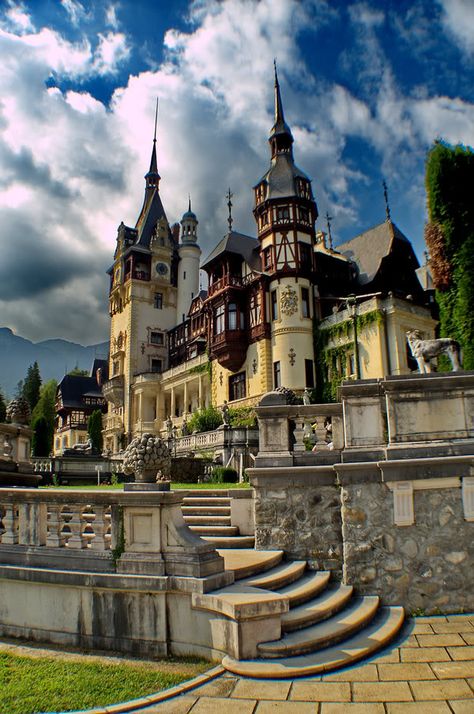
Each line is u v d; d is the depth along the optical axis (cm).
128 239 6694
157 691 550
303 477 930
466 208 1395
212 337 4425
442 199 1429
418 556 837
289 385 3812
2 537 780
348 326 3700
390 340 3494
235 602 613
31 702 525
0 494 779
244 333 4203
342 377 3709
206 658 636
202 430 3834
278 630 638
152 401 5928
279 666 588
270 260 4094
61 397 7969
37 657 651
